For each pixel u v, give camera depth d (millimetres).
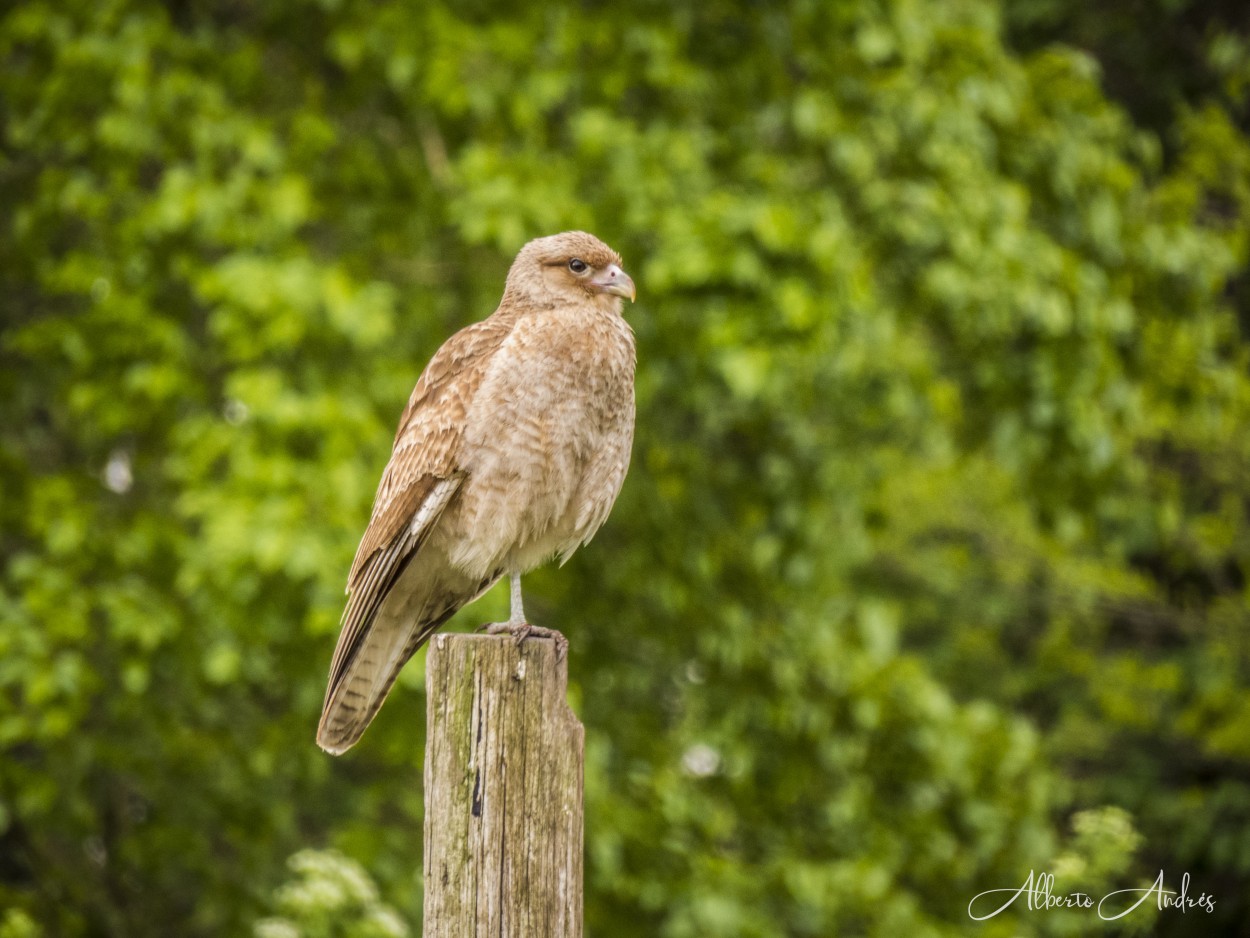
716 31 12586
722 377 11719
